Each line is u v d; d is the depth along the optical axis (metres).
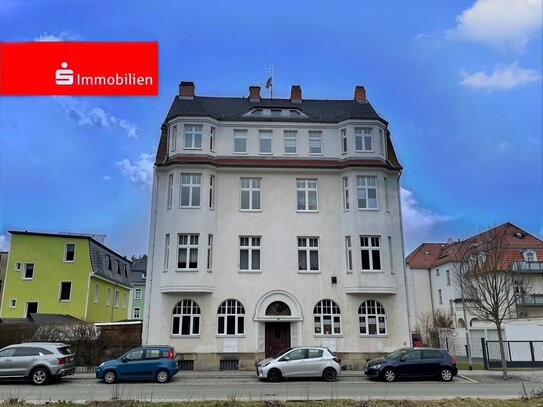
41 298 39.19
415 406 13.02
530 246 47.75
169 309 25.33
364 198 27.42
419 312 56.62
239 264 26.38
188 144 27.73
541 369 26.59
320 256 26.84
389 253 26.72
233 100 33.31
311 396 15.44
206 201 26.55
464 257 31.28
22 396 16.05
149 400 14.41
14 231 40.34
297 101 33.69
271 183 27.83
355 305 26.11
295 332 25.58
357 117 28.64
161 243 26.41
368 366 21.56
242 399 14.49
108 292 45.97
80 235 41.50
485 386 19.08
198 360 24.73
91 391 17.39
